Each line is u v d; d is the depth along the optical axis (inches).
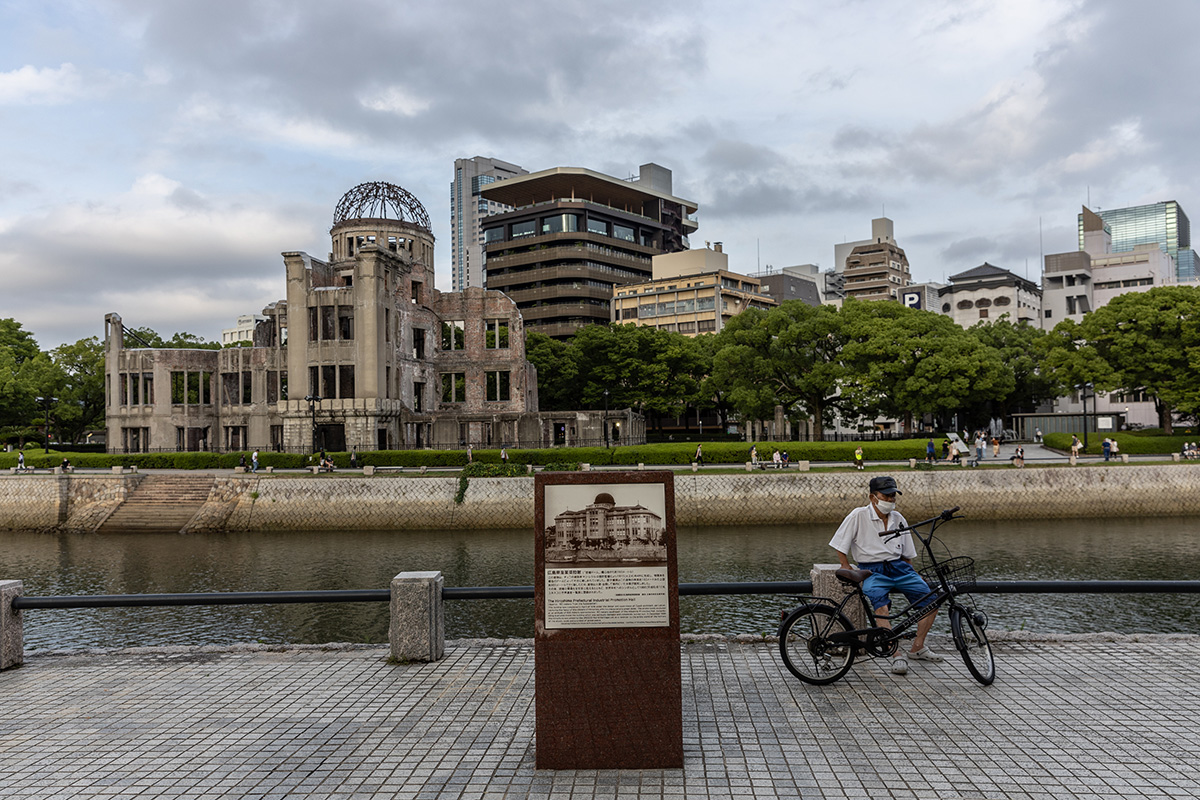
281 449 2551.7
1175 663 365.1
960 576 360.2
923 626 359.6
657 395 3378.4
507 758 269.7
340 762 268.2
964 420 3393.2
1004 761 257.9
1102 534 1581.0
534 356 3403.1
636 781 248.1
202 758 273.7
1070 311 4717.0
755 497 1786.4
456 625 963.3
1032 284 5177.2
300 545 1625.2
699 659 382.6
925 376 2507.4
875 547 347.9
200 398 2778.1
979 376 2554.1
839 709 309.9
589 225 5423.2
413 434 2682.1
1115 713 300.8
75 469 2198.6
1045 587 351.6
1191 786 237.3
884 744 273.7
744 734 285.4
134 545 1674.5
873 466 1940.2
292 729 300.7
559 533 265.4
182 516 1886.1
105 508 1941.4
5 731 303.4
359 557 1466.5
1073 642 402.3
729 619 946.7
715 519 1780.3
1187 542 1473.9
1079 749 266.8
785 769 254.7
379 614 1051.9
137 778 257.9
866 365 2635.3
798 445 2079.2
